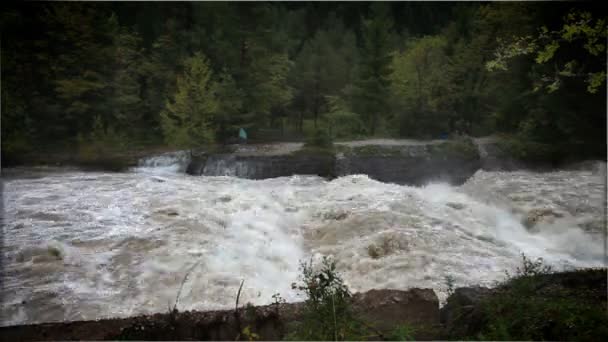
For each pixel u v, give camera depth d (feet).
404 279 24.66
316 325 12.02
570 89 60.75
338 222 32.99
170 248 27.89
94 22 73.36
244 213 35.65
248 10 81.15
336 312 12.08
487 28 76.02
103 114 73.97
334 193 42.37
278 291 23.73
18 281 23.18
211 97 72.69
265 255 28.14
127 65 79.36
